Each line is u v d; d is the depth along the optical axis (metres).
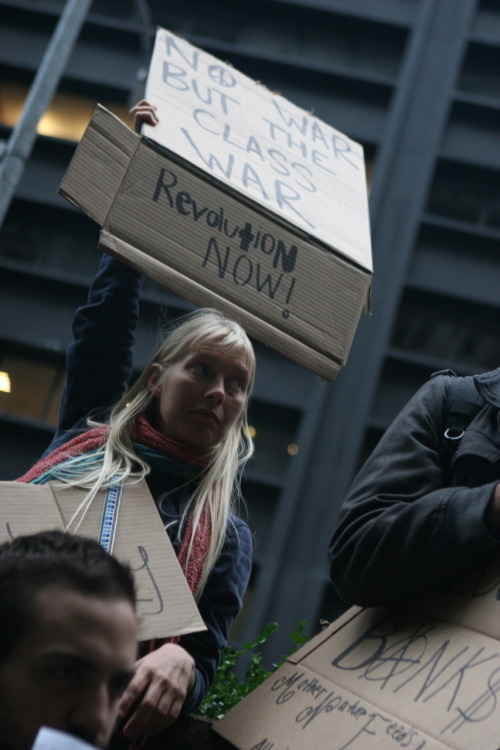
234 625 16.70
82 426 2.38
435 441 1.82
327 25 22.50
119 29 21.89
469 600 1.58
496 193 20.83
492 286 19.97
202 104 2.35
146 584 1.80
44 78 8.06
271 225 2.15
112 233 1.97
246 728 1.71
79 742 0.90
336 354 2.13
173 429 2.13
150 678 1.67
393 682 1.56
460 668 1.49
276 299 2.10
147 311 17.14
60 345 19.84
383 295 19.58
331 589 17.09
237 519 2.20
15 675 0.96
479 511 1.55
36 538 1.05
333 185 2.44
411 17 22.31
